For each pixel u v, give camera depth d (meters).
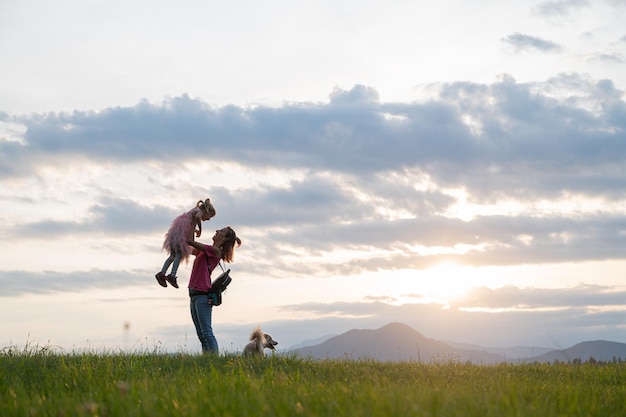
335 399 5.89
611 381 10.56
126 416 5.46
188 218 12.22
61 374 8.33
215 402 5.71
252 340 12.12
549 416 5.88
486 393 6.71
